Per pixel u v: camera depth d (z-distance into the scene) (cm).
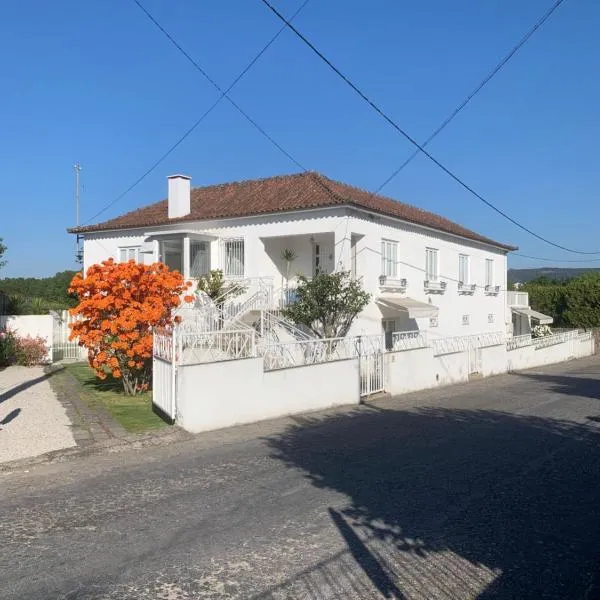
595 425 1214
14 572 498
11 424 1098
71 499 699
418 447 995
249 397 1212
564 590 472
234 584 477
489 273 3372
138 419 1169
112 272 1361
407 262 2419
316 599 454
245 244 2169
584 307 4197
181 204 2370
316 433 1118
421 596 460
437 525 615
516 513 654
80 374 1859
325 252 2198
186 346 1123
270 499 698
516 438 1076
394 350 1770
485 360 2362
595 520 633
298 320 1823
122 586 473
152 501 691
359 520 628
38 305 2353
